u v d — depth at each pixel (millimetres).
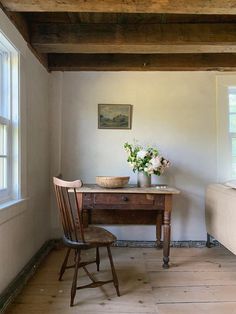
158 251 3111
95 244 2074
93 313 1855
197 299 2045
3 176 2133
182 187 3336
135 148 3141
